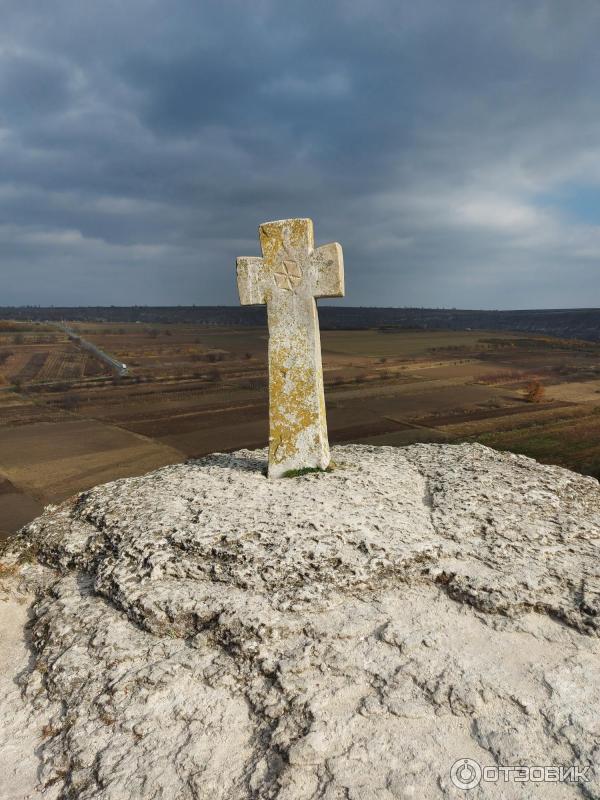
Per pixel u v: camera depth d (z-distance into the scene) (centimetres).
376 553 721
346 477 982
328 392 6825
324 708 533
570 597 653
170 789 483
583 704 525
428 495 938
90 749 529
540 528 794
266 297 1029
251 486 959
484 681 552
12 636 709
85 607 713
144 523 826
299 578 689
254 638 610
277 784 470
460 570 700
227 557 727
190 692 575
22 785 511
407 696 539
